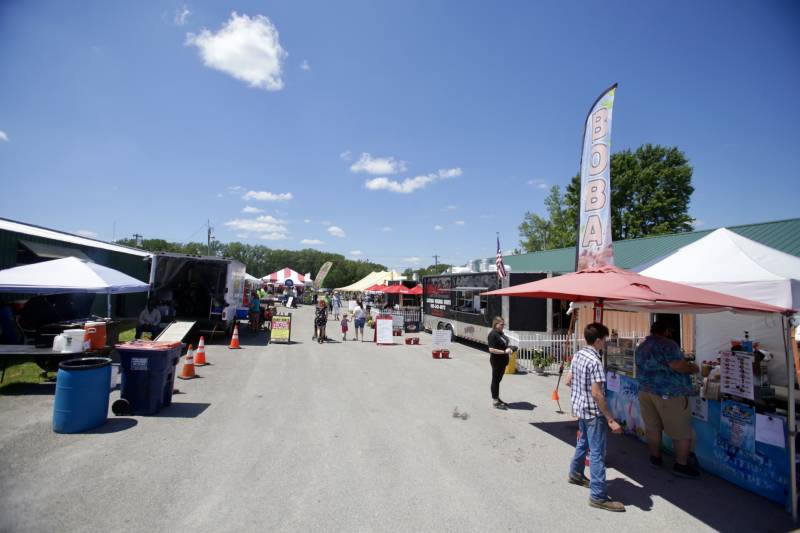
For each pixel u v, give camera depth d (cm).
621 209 3309
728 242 643
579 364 447
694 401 537
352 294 5678
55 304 1087
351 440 575
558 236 3875
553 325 1373
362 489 435
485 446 575
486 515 394
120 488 415
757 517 411
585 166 860
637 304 658
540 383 1012
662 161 3238
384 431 617
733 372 497
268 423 632
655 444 534
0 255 1265
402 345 1647
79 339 796
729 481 489
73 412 558
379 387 897
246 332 1842
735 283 537
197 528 352
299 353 1330
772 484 445
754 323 867
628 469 525
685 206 3136
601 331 455
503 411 749
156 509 379
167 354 673
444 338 1375
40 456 482
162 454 502
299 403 747
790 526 395
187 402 730
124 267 1989
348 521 373
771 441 448
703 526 391
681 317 1109
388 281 3097
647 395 532
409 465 501
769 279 506
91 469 454
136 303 2116
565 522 388
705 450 520
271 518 373
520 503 421
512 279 1380
